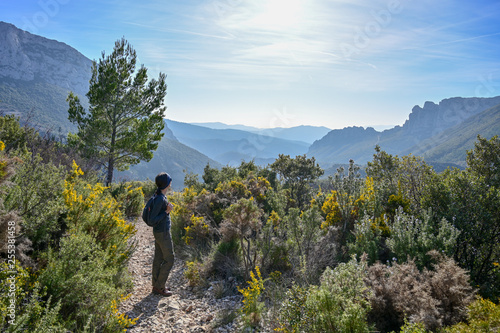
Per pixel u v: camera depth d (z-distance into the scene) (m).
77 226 4.14
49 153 9.23
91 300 3.02
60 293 2.84
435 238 4.84
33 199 3.55
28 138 9.37
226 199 9.21
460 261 5.07
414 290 3.23
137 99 19.00
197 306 4.38
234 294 4.87
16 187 3.48
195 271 5.25
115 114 18.50
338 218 7.56
